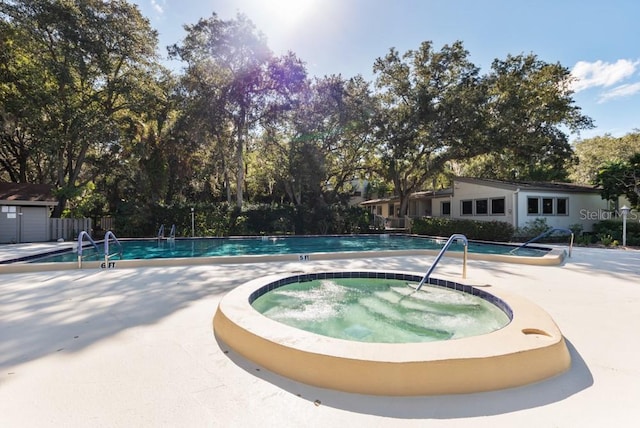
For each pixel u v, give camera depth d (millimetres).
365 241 15625
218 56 17453
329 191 22922
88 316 3648
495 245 13172
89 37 14969
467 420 1802
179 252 11414
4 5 13383
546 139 17750
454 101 17312
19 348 2756
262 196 26719
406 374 2027
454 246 13430
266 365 2389
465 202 18859
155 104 17656
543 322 2773
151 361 2514
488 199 17328
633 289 5113
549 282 5668
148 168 17719
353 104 18688
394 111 18953
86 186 16484
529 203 15961
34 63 14453
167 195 19078
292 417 1831
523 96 17938
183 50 17391
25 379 2227
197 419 1801
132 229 15930
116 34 15758
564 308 4051
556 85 19125
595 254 9609
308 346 2273
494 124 17625
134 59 16812
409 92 18781
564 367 2346
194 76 17703
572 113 19516
